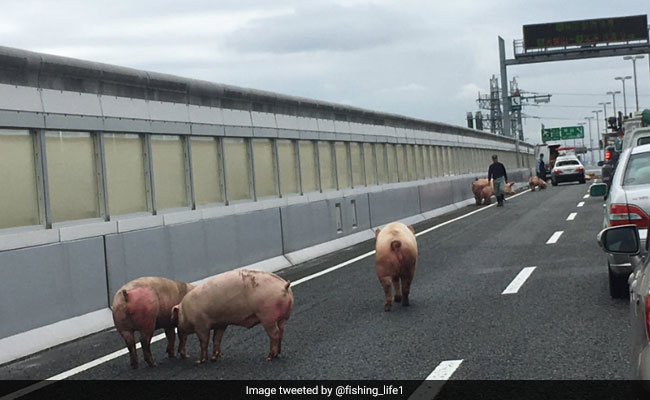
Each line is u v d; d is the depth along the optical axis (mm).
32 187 10094
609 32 66500
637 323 4113
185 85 13430
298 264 16578
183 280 12516
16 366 8320
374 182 25344
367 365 7027
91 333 9938
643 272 4398
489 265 13789
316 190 19953
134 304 7332
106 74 11242
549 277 11812
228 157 15352
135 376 7215
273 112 17406
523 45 67625
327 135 20641
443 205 32469
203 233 13289
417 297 10773
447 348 7496
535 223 22328
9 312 8867
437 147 35625
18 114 9656
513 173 57375
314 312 10117
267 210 15828
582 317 8578
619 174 10023
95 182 11297
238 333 9000
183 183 13664
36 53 9797
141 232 11516
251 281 7363
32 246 9375
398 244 9688
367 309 10078
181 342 7816
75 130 10750
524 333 7949
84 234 10320
